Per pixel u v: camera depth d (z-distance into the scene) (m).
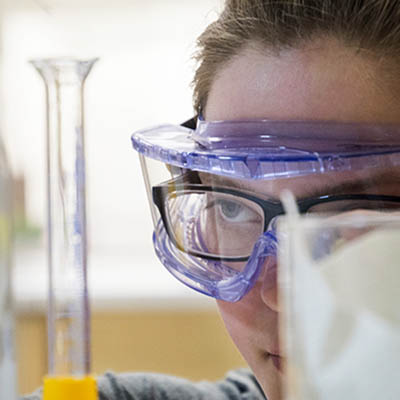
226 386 1.25
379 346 0.39
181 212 0.89
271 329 0.87
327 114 0.82
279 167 0.77
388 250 0.39
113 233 3.70
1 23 3.40
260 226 0.84
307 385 0.39
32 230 2.88
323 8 0.85
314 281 0.39
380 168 0.76
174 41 3.64
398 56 0.82
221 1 1.13
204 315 3.15
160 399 1.18
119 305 3.16
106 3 3.63
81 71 0.62
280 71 0.84
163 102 3.64
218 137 0.84
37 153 3.16
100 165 3.67
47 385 0.58
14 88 3.32
